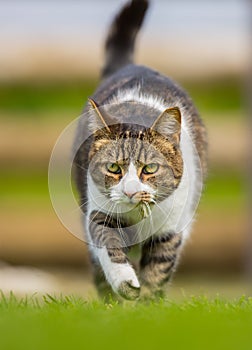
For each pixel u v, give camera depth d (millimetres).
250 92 23516
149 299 11766
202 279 23203
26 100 26344
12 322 9234
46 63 26453
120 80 12336
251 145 23266
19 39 26578
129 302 11375
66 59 26500
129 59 14367
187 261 23203
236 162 24328
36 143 24406
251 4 24172
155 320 9406
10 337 8305
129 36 14328
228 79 26234
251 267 22719
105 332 8594
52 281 19766
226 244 23250
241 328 8961
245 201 23359
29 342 8062
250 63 23656
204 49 26344
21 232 22828
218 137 24391
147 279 11672
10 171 24422
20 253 22844
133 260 11883
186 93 12734
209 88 26250
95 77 26516
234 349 7910
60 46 26594
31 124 24922
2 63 26375
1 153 24359
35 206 23484
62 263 22875
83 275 22797
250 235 22828
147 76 12367
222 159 24312
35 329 8742
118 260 11062
